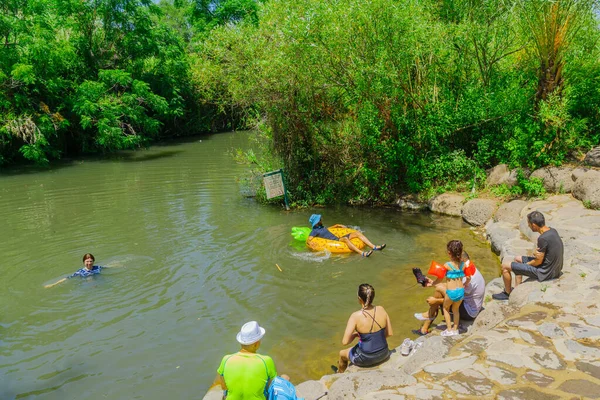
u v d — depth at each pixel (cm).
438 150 1333
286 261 945
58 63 2412
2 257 991
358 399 440
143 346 653
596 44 1305
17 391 561
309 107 1348
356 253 973
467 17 1323
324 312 739
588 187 1000
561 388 425
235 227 1167
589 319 541
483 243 1003
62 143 2569
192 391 557
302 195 1402
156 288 833
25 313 750
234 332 686
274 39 1284
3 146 2217
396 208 1320
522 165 1213
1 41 2302
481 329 579
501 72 1393
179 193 1557
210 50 1638
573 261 709
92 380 581
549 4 1107
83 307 767
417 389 445
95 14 2720
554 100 1143
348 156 1391
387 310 730
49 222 1246
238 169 1977
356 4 1154
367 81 1221
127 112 2628
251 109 1491
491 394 425
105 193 1593
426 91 1327
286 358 621
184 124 3519
